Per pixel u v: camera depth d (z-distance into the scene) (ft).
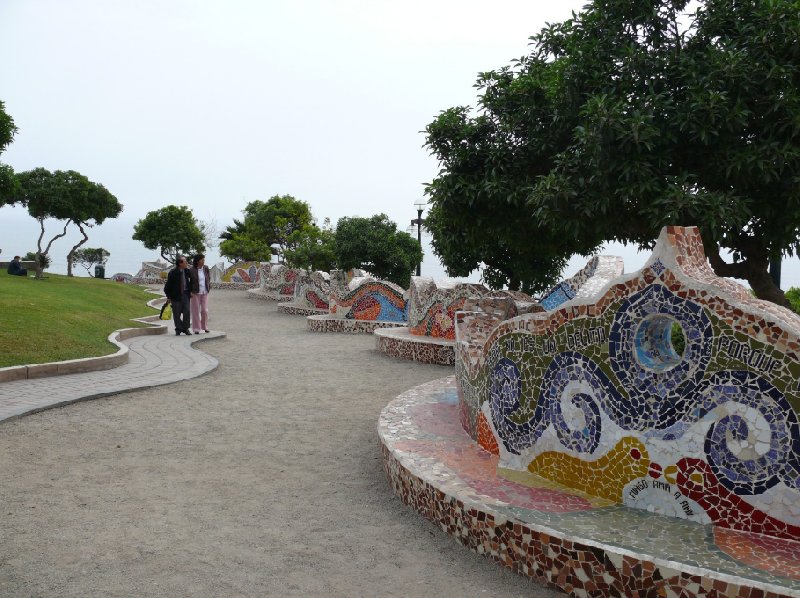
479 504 14.80
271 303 96.78
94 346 39.81
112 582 13.38
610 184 26.73
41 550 14.75
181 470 20.72
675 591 11.46
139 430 25.22
